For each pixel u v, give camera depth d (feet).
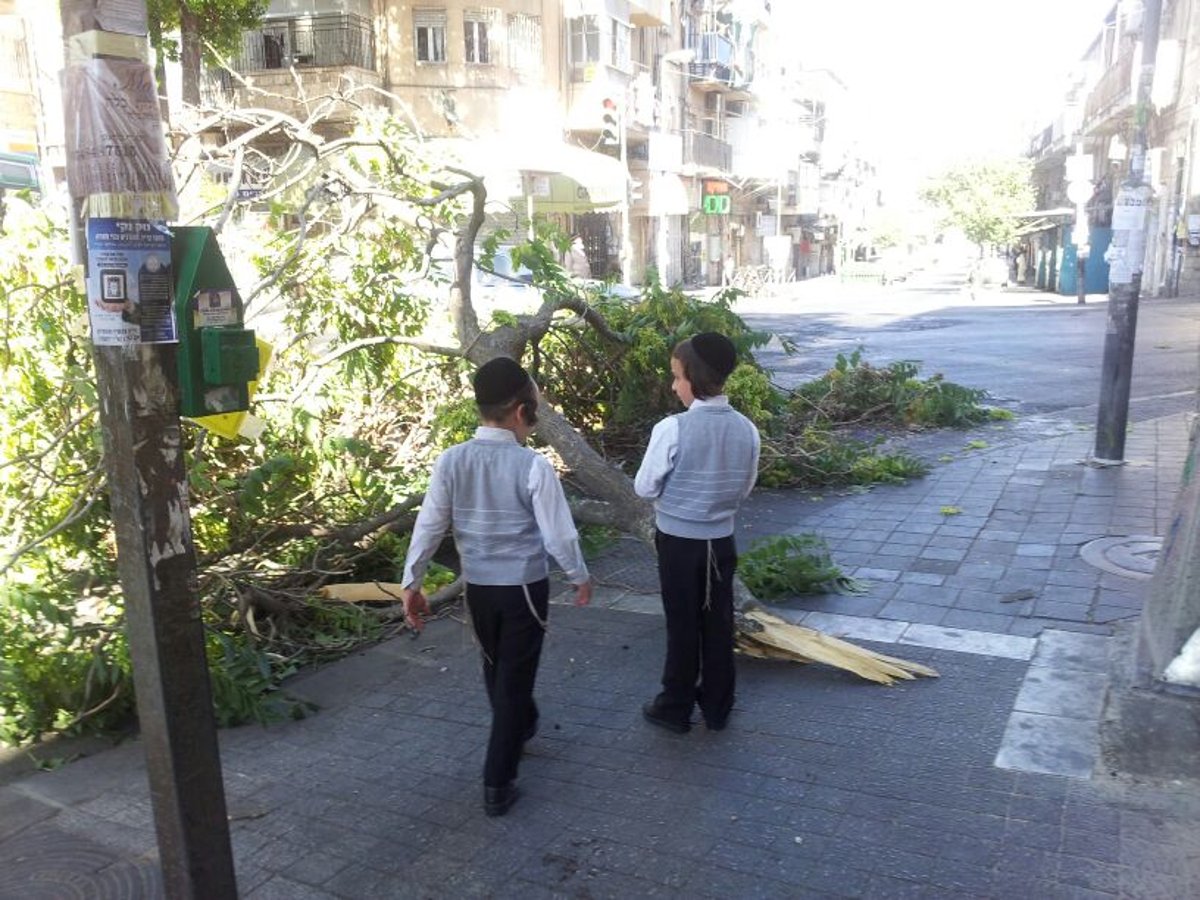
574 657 16.08
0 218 19.38
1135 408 37.19
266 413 19.29
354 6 82.94
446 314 25.43
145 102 7.54
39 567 16.25
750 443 12.91
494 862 10.69
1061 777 11.66
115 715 14.61
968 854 10.31
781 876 10.15
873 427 34.53
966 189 139.23
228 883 8.50
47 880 10.73
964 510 23.43
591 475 19.04
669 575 12.92
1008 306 107.86
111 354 7.54
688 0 139.33
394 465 22.74
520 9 92.07
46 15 55.11
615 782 12.19
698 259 153.17
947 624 16.55
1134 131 25.34
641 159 120.98
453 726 14.03
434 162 22.91
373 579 20.45
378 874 10.57
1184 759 11.82
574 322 26.58
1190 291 100.22
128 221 7.46
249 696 14.16
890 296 139.74
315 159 21.26
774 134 168.14
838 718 13.47
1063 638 15.64
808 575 18.06
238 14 40.81
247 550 18.26
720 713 13.24
